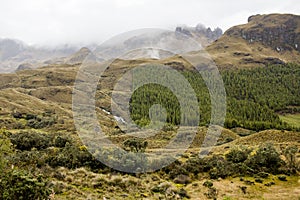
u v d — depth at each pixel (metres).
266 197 23.67
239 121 89.12
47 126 77.94
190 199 23.05
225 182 28.11
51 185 20.14
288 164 32.88
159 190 24.34
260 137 54.16
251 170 31.06
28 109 113.19
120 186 24.03
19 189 13.98
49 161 29.28
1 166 15.34
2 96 133.38
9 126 77.75
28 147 38.03
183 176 28.98
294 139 51.31
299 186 26.73
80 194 20.20
